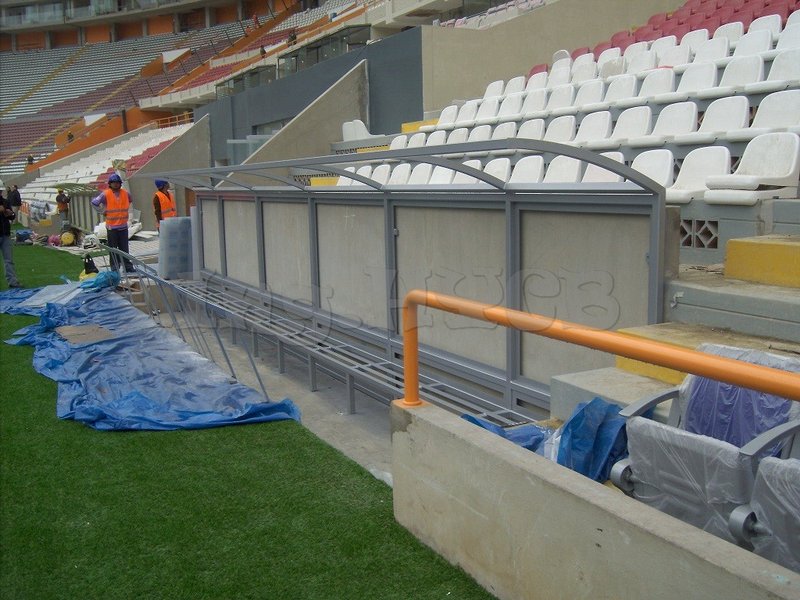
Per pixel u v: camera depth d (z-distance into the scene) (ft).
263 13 149.28
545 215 13.83
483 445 8.84
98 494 12.67
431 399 15.51
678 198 16.20
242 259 28.48
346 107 49.55
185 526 11.37
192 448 14.82
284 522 11.37
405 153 12.05
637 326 12.26
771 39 26.32
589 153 10.62
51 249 60.90
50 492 12.82
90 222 61.21
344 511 11.67
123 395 18.16
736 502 7.25
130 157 94.12
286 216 23.99
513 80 38.68
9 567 10.32
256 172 20.88
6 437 15.69
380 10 71.92
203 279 32.50
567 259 13.47
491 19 54.85
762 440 7.29
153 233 59.47
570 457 9.81
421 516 10.34
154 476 13.42
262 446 14.88
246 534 11.03
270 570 9.97
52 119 142.41
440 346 17.19
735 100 19.45
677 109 21.16
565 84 31.07
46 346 24.06
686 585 6.23
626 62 31.63
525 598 8.26
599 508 7.06
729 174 16.35
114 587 9.71
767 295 11.20
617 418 10.13
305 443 15.01
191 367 20.59
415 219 17.37
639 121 22.20
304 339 20.45
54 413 17.25
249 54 113.70
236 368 22.39
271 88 61.36
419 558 9.98
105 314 28.84
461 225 15.93
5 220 36.83
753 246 12.49
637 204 11.94
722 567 5.91
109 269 36.63
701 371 5.93
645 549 6.59
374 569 9.80
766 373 5.53
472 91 45.80
